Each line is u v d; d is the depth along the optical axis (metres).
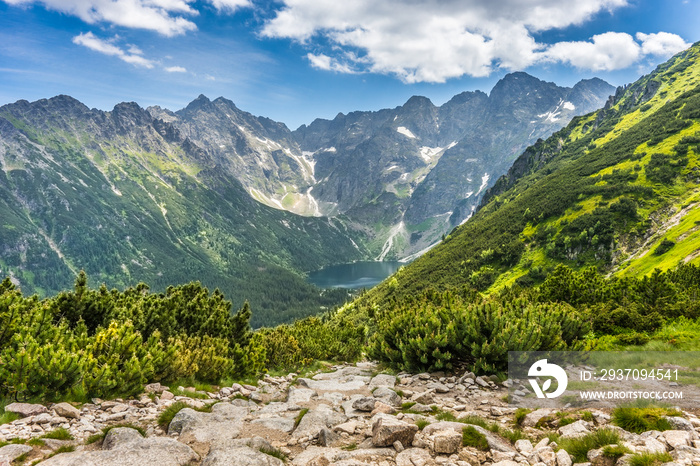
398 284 151.75
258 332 21.22
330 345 28.48
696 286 36.53
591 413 7.80
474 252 151.88
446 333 14.73
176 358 12.88
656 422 6.70
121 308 15.82
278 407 10.98
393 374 16.14
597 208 132.25
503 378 12.68
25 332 10.60
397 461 6.41
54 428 7.93
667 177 133.50
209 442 7.64
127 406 9.84
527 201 174.62
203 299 19.28
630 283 34.19
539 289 34.06
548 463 5.86
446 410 9.70
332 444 7.62
